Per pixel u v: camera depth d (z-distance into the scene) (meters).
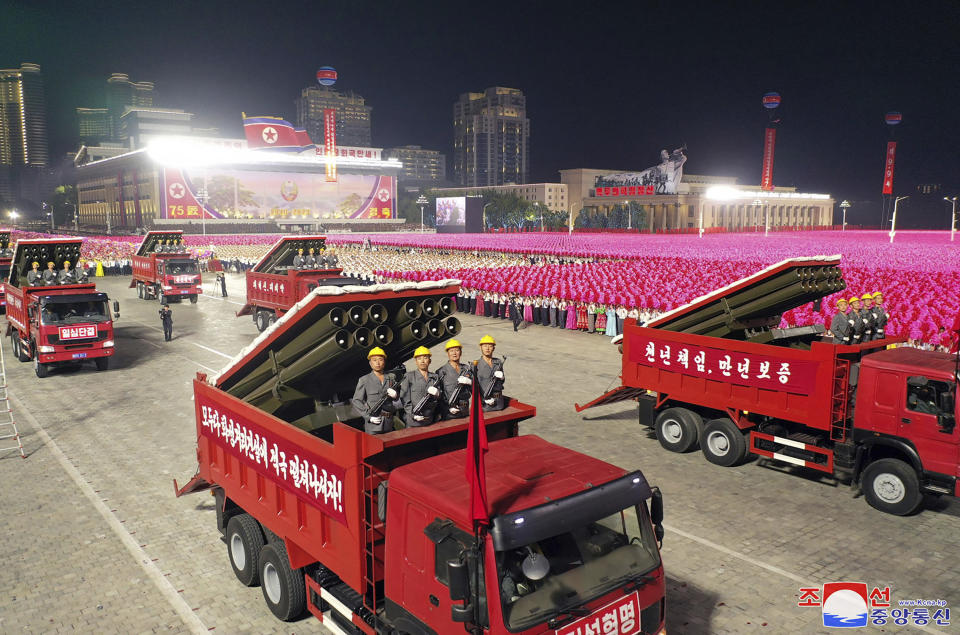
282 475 7.70
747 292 13.77
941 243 112.06
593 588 5.51
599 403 16.33
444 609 5.55
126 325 33.06
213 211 168.75
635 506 6.06
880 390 11.23
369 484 6.48
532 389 20.28
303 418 8.78
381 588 6.73
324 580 7.53
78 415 17.47
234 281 56.66
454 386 7.59
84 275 25.36
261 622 8.29
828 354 11.89
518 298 34.56
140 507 11.70
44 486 12.65
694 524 10.87
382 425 7.06
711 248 93.25
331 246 98.00
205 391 9.58
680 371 14.38
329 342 7.70
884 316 14.17
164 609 8.56
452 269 55.16
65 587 9.09
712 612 8.36
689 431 14.26
